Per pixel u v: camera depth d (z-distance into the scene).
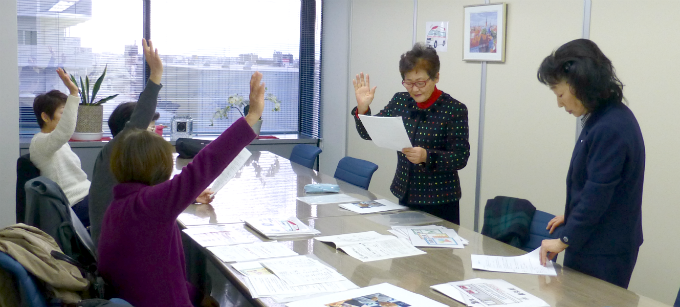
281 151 6.12
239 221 2.59
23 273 1.52
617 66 3.36
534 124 3.90
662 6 3.09
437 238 2.35
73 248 2.10
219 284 2.79
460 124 2.75
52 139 3.32
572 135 3.61
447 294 1.73
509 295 1.73
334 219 2.66
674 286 3.14
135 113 2.50
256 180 3.61
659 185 3.19
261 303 1.64
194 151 4.58
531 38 3.89
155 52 2.49
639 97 3.26
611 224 1.93
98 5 5.52
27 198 2.13
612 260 1.95
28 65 5.35
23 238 1.60
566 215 2.10
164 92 5.89
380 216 2.73
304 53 6.41
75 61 5.52
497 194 4.26
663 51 3.11
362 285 1.81
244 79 6.23
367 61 5.64
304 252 2.14
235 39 6.12
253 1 6.13
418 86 2.68
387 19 5.33
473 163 4.49
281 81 6.42
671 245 3.15
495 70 4.21
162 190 1.68
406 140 2.56
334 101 6.13
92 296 1.72
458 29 4.53
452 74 4.66
